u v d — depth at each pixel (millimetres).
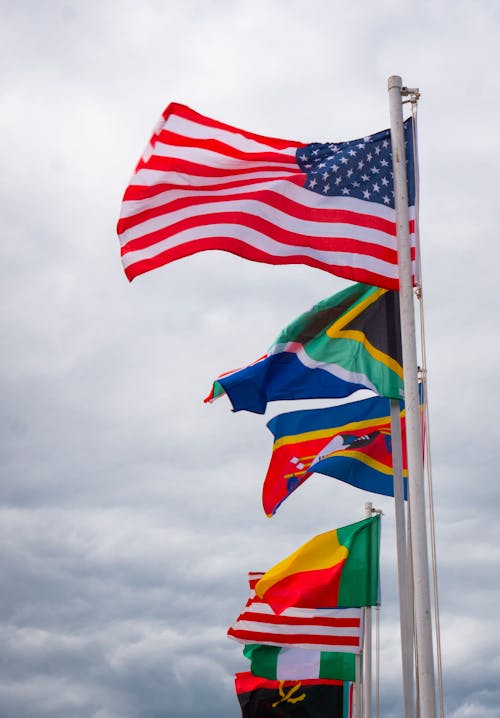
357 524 22859
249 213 15406
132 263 15234
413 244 15461
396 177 15016
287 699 29406
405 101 15656
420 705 12922
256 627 25344
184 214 15414
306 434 21844
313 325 18141
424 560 13305
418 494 13539
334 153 15828
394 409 16953
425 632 13070
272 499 21969
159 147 15430
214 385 18953
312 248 15398
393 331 17547
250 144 15625
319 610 25172
